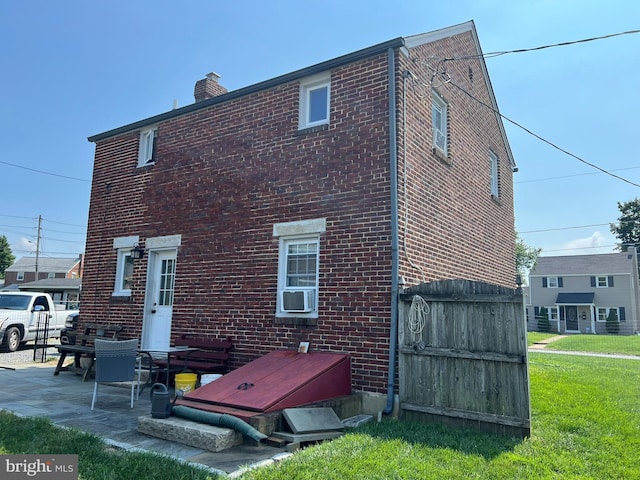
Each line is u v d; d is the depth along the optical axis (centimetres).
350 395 677
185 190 1002
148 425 562
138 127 1122
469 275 997
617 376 1073
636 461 470
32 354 1458
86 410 688
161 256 1045
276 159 866
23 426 562
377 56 772
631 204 5406
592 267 4469
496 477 420
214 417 538
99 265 1148
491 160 1256
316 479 407
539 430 578
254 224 877
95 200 1197
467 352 599
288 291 790
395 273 689
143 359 959
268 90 903
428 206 826
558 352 2047
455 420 599
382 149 739
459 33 1053
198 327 920
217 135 970
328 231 776
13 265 6209
